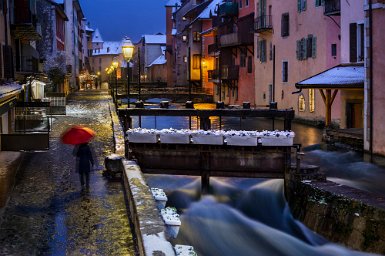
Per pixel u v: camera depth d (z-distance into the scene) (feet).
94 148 60.80
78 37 287.89
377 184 51.42
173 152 49.11
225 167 48.57
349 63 90.02
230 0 185.26
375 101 64.34
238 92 177.37
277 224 45.88
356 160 65.82
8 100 53.11
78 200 37.14
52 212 34.06
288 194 47.21
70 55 232.94
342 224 38.78
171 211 29.78
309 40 119.75
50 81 147.64
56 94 120.98
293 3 127.85
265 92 149.38
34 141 56.75
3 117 64.23
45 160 53.52
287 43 132.05
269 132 48.01
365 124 66.28
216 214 46.42
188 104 55.93
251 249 41.34
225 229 44.04
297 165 47.11
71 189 40.55
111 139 68.80
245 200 48.91
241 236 43.24
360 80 80.48
